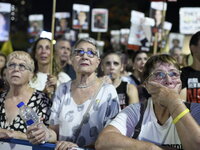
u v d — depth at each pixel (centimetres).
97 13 764
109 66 442
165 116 241
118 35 953
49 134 288
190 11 659
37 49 465
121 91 411
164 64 247
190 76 377
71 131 297
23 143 287
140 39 603
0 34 628
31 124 289
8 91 349
